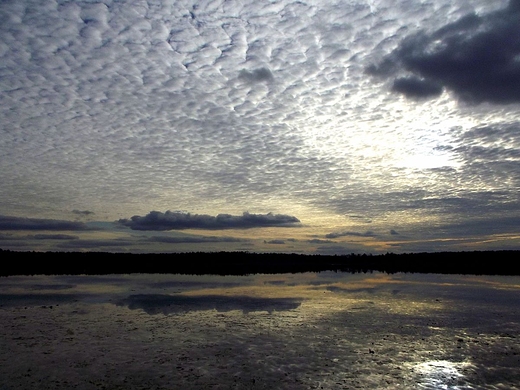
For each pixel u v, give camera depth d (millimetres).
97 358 13625
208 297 28875
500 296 29297
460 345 15477
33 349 14727
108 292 31828
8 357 13695
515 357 13953
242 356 13938
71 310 23141
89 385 11133
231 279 46188
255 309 23594
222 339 16281
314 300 27422
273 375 12016
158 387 11016
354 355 14117
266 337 16641
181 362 13234
